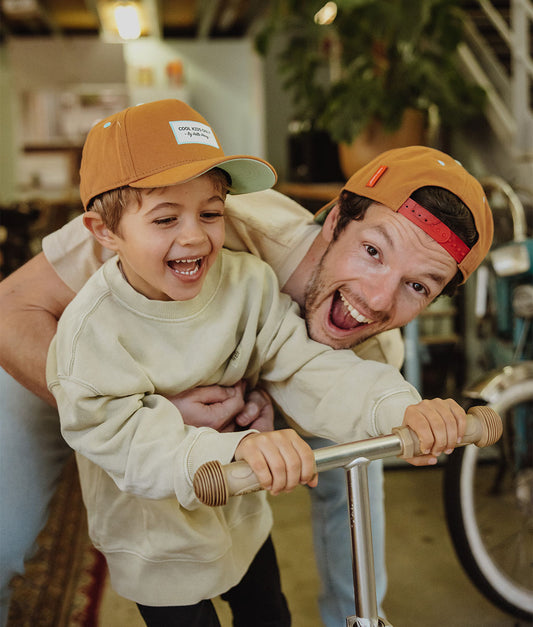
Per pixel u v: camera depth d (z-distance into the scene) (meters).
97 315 0.79
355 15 2.75
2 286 0.96
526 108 2.64
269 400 0.96
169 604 0.87
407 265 0.81
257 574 1.03
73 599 1.65
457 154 3.24
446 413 0.70
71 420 0.75
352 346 0.93
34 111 6.40
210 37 7.05
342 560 1.19
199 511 0.87
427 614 1.63
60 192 6.48
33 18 6.27
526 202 2.42
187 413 0.85
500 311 2.00
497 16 2.88
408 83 2.73
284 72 3.15
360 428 0.84
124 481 0.75
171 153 0.73
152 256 0.74
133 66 6.98
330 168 3.34
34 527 1.02
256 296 0.89
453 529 1.55
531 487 1.71
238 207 0.96
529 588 1.67
